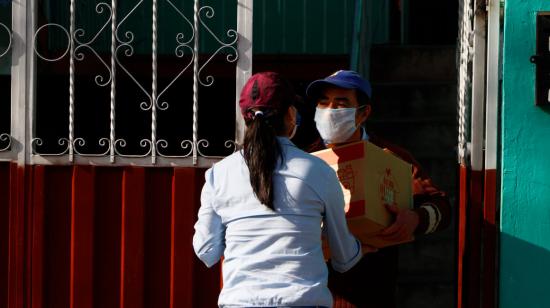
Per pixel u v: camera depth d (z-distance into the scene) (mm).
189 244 8922
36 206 8984
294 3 14500
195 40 9000
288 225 6660
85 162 8969
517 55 8445
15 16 8977
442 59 13281
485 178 8695
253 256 6660
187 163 8930
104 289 8984
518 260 8500
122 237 8938
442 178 11836
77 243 8953
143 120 13797
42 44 12500
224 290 6730
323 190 6754
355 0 14039
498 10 8641
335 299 7914
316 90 7914
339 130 7770
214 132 13820
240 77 8961
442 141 12250
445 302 10680
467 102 9219
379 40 14820
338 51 14469
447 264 11117
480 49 8789
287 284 6555
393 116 12805
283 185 6703
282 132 6941
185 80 13789
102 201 8984
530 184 8469
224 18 14273
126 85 13719
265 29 14539
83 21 13562
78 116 13453
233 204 6832
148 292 8969
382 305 7914
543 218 8461
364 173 7367
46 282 9016
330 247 7051
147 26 14156
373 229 7492
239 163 6930
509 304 8531
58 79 13312
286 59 13969
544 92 8391
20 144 8992
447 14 14859
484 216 8695
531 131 8453
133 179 8938
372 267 7914
